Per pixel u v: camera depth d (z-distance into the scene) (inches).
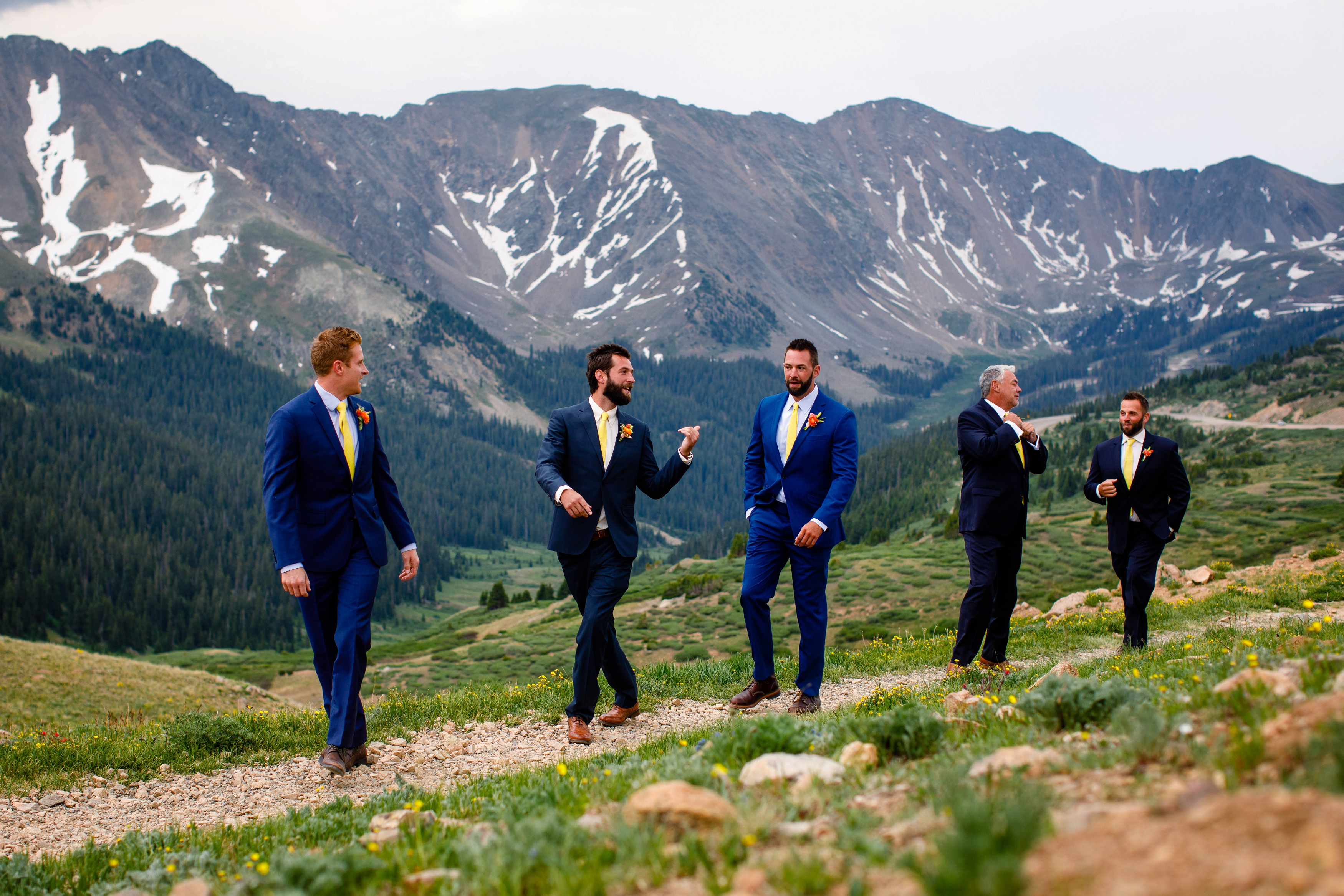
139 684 1019.3
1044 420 7603.4
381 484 268.4
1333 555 745.6
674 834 105.2
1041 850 73.5
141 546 7229.3
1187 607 504.1
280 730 328.8
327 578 255.8
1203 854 60.0
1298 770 85.1
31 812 242.2
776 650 2175.2
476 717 327.0
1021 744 140.9
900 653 426.3
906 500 6240.2
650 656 2436.0
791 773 131.3
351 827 168.7
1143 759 111.3
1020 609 787.4
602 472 271.6
